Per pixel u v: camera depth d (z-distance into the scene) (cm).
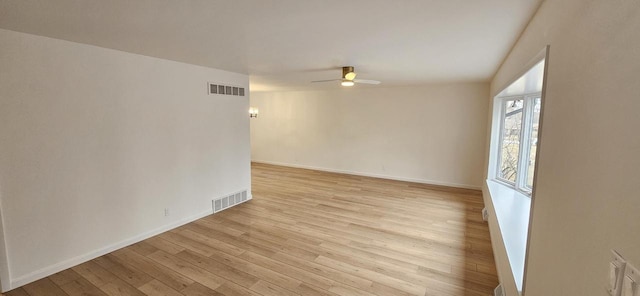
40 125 251
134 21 205
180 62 365
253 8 178
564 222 107
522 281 166
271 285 253
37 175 252
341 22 205
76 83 271
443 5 172
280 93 811
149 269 276
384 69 401
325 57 324
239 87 458
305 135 784
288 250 317
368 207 465
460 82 549
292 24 208
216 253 309
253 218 414
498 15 186
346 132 719
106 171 300
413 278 264
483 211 421
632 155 64
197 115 395
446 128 596
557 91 126
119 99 305
